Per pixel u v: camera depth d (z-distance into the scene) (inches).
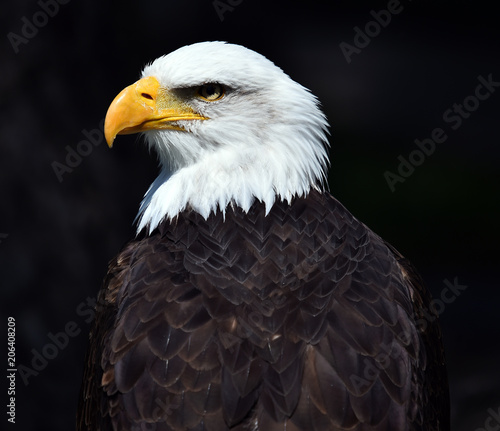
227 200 318.3
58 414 477.4
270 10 869.8
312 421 257.0
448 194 765.3
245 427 256.7
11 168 473.4
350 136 839.7
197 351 268.4
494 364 576.7
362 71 910.4
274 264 295.3
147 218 332.8
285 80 328.8
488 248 709.3
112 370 276.4
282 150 323.3
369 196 766.5
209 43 337.1
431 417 291.1
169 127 331.0
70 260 479.5
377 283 295.3
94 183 486.6
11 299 473.4
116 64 498.3
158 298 284.2
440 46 948.6
